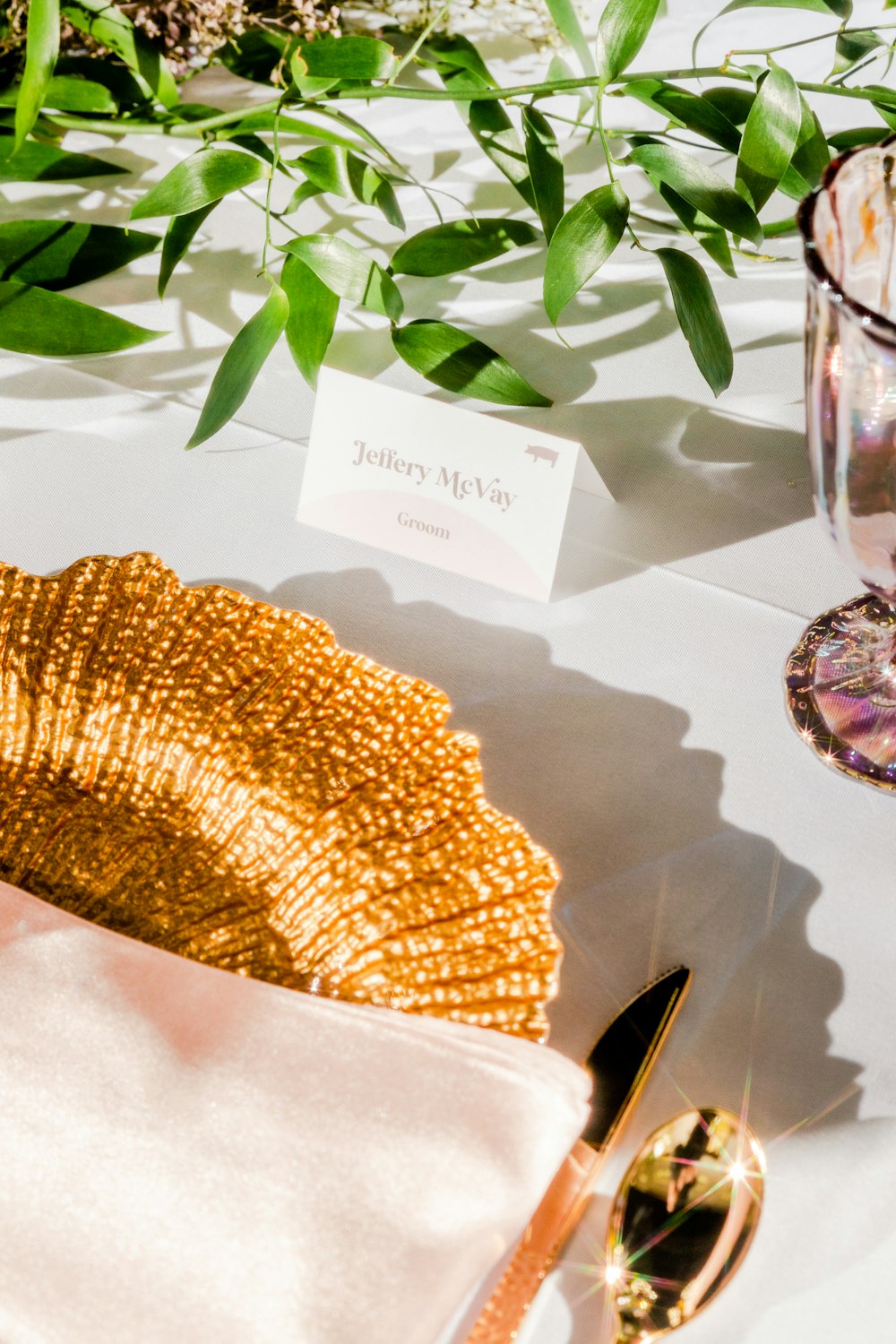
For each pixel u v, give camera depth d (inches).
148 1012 20.5
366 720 22.2
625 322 28.2
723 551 25.7
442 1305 19.3
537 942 20.8
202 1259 19.4
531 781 24.0
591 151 30.4
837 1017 22.3
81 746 22.5
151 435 27.4
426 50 30.4
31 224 28.6
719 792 23.8
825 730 23.9
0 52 29.3
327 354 28.1
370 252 29.4
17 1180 19.7
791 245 29.0
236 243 29.6
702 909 23.0
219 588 23.1
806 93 30.5
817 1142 21.6
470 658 25.1
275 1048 20.3
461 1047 20.2
